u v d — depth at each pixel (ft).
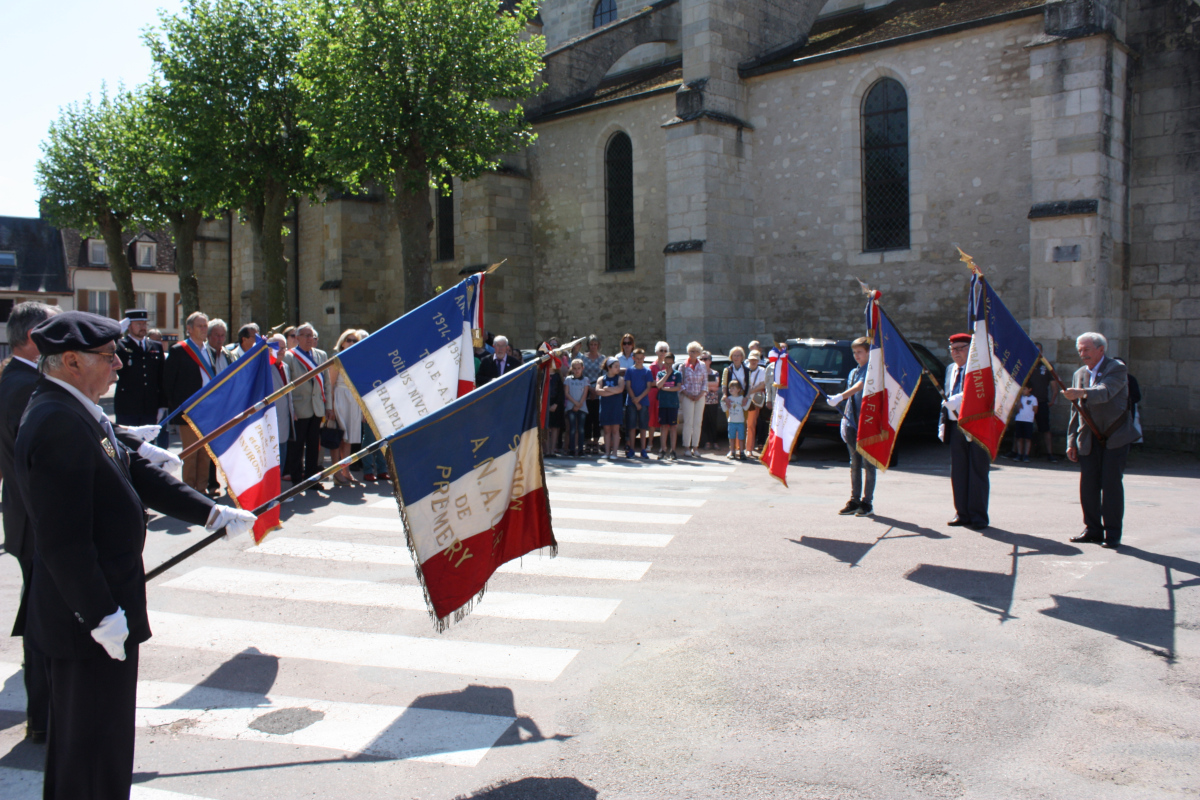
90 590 8.53
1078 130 41.93
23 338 13.16
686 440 43.24
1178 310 45.29
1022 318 48.75
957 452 25.45
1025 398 40.81
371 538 24.86
